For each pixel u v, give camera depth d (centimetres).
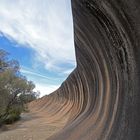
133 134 712
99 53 1242
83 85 2595
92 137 1180
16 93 4678
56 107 5834
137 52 715
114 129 873
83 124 1664
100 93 1472
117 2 755
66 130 1969
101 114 1283
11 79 4581
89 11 1002
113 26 859
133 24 716
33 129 3194
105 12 872
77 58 2200
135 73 731
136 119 710
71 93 4266
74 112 3403
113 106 973
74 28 1495
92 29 1124
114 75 976
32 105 9812
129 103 766
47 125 3559
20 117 4981
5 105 4300
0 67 4966
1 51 5056
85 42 1452
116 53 895
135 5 683
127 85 793
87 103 2314
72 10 1233
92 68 1719
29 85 5184
